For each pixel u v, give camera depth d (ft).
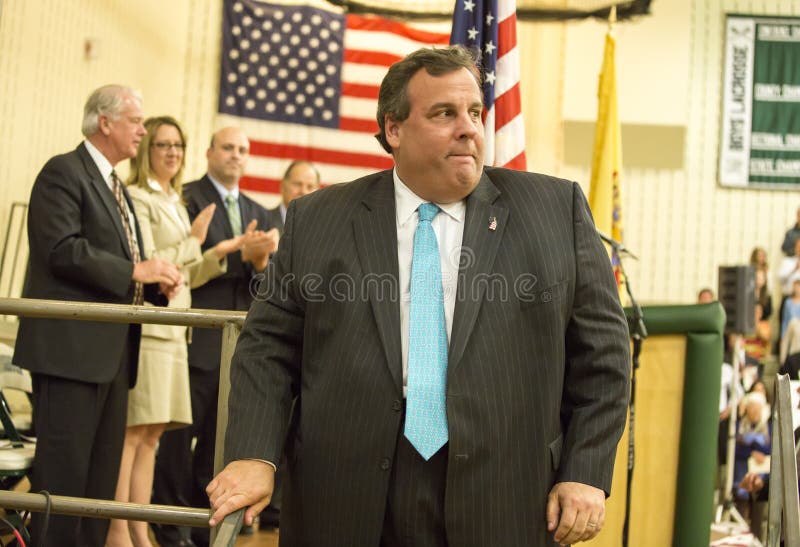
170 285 10.17
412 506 5.87
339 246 6.30
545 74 33.60
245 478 5.78
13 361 9.78
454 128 6.12
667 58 33.91
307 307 6.27
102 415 10.25
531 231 6.21
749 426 20.98
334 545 5.95
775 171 33.81
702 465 9.31
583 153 33.37
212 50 30.42
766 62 34.04
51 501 6.98
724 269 18.17
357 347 6.05
